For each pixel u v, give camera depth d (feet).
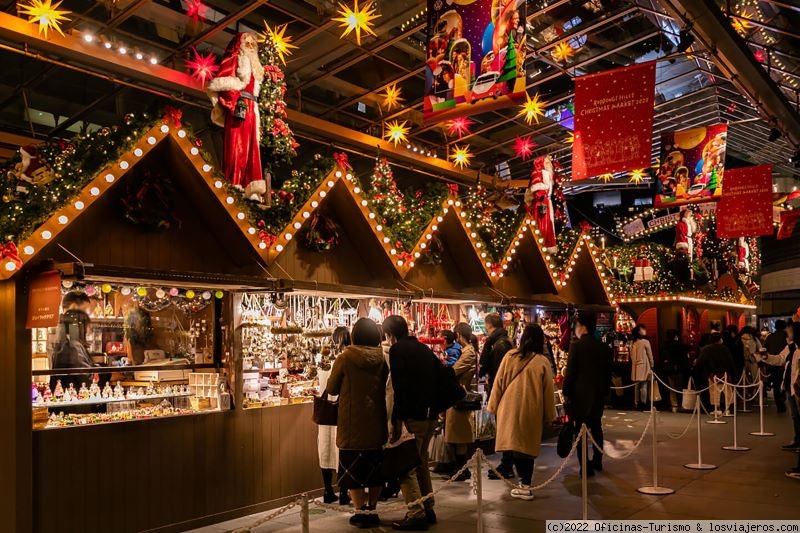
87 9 32.40
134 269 19.76
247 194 22.70
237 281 22.70
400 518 22.76
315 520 22.70
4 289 19.06
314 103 45.21
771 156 68.95
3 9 29.43
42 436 18.62
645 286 60.75
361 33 37.22
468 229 34.76
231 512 23.02
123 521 20.10
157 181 22.24
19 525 17.87
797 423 32.48
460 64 22.89
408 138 50.90
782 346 48.98
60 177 20.07
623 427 42.88
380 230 29.12
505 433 24.67
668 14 34.04
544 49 41.37
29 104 40.63
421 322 34.68
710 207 60.34
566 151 61.00
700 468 29.35
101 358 22.76
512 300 36.50
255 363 25.98
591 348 28.48
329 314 29.78
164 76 34.50
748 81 38.09
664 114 56.03
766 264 98.02
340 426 21.08
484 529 20.70
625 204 83.71
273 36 25.36
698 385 47.19
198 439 22.33
